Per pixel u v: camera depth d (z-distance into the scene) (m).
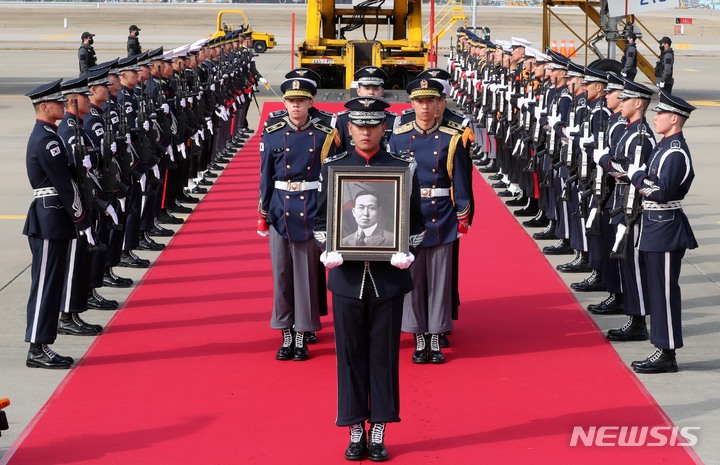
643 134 7.82
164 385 7.14
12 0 127.06
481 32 34.50
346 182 5.80
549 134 10.94
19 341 8.25
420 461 5.85
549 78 11.66
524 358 7.76
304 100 7.59
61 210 7.49
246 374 7.37
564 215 11.01
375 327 5.86
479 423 6.44
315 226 6.02
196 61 14.34
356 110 5.86
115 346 8.05
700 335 8.42
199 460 5.85
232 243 11.72
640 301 8.10
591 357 7.79
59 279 7.55
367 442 6.00
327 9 25.09
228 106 18.55
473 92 17.98
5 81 33.50
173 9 94.81
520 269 10.58
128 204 9.77
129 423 6.43
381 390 5.87
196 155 14.06
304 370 7.46
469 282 10.09
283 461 5.83
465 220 7.68
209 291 9.70
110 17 80.69
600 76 9.54
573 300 9.44
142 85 11.02
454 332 8.46
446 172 7.70
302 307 7.67
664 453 5.96
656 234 7.37
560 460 5.86
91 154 8.05
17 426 6.39
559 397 6.91
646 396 6.93
